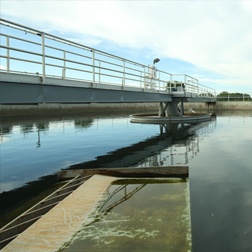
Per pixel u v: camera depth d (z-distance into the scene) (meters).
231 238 5.45
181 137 21.58
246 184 8.97
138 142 19.98
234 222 6.14
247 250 5.02
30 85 9.16
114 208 7.13
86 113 60.59
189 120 32.69
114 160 14.01
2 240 5.82
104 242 5.41
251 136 21.34
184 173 10.14
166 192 8.35
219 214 6.60
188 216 6.51
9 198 8.82
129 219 6.45
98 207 7.23
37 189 9.67
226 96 65.44
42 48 9.36
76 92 11.77
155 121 32.53
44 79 9.51
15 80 8.41
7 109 47.72
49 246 5.34
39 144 19.80
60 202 7.63
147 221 6.32
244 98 62.66
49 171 12.04
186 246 5.18
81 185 9.18
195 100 38.59
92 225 6.18
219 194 8.04
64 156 15.29
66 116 51.34
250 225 5.98
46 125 34.34
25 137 23.66
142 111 67.69
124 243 5.36
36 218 6.77
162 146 17.80
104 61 13.91
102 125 33.69
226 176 9.98
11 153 16.34
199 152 15.10
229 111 59.41
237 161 12.47
